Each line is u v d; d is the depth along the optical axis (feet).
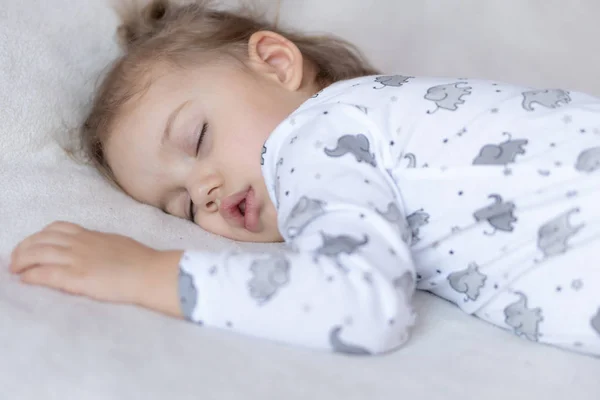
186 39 4.33
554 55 5.35
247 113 3.76
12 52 4.18
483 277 3.09
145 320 2.66
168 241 3.47
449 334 2.91
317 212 2.87
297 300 2.62
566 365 2.77
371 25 5.48
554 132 3.09
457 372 2.59
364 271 2.65
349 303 2.60
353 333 2.60
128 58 4.28
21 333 2.46
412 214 3.17
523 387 2.55
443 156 3.15
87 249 2.92
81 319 2.60
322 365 2.52
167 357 2.42
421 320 3.02
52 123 4.15
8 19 4.31
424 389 2.43
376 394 2.36
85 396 2.21
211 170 3.68
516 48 5.39
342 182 2.96
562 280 2.92
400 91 3.42
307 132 3.22
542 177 2.99
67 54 4.43
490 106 3.23
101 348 2.42
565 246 2.92
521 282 3.00
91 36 4.57
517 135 3.11
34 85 4.16
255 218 3.59
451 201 3.10
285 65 4.10
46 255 2.90
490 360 2.72
